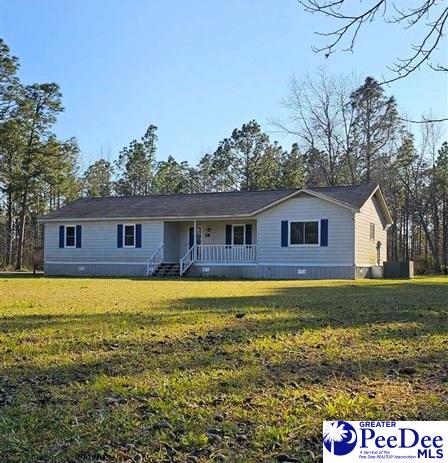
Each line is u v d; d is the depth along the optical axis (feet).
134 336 19.04
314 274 76.23
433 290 44.55
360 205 74.28
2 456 8.67
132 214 87.04
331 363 14.76
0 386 12.60
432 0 16.12
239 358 15.33
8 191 117.91
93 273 89.56
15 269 120.26
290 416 10.27
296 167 145.89
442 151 128.88
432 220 135.23
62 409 10.84
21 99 113.09
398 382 12.78
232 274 81.25
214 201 87.86
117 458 8.60
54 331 20.13
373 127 119.14
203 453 8.75
